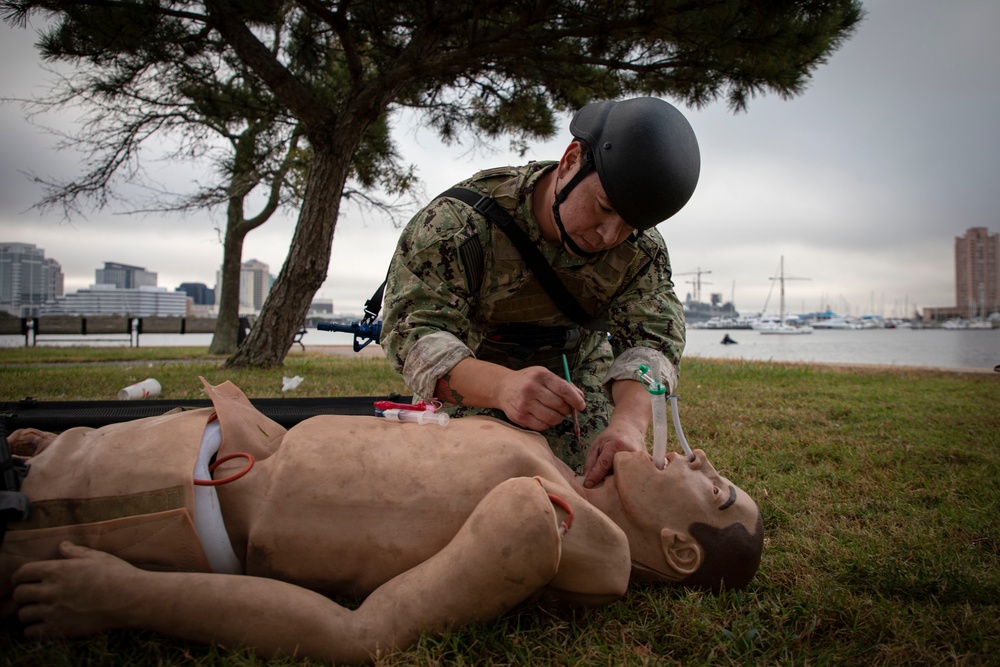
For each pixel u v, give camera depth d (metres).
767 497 2.87
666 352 2.31
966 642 1.66
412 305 2.11
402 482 1.63
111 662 1.43
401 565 1.62
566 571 1.58
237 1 6.97
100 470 1.58
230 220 12.80
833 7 6.00
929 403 5.80
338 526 1.60
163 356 12.05
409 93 9.17
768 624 1.72
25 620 1.45
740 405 5.60
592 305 2.36
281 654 1.42
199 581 1.42
